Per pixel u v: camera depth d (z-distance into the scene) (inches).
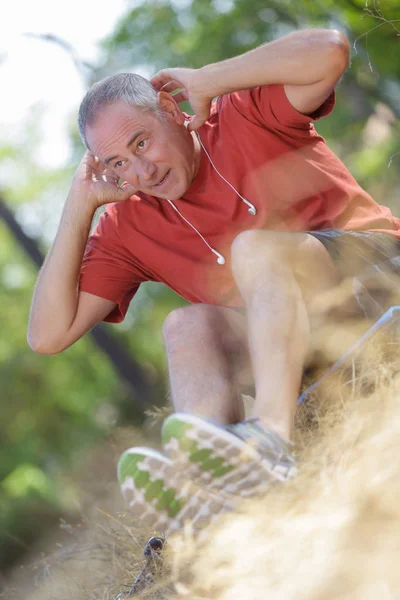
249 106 175.2
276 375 139.9
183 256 182.7
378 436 140.6
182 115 175.0
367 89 488.1
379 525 125.6
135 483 136.2
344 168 182.5
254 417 135.8
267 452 130.6
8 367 1153.4
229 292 179.0
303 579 124.7
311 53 162.4
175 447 129.8
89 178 186.9
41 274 189.9
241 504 134.2
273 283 145.7
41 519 738.8
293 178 175.6
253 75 165.8
